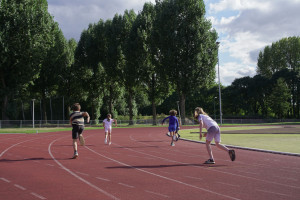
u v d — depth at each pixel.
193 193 5.00
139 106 90.06
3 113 40.78
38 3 42.47
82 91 56.53
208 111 92.88
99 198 4.70
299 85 70.38
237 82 80.75
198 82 41.38
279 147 11.55
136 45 44.59
